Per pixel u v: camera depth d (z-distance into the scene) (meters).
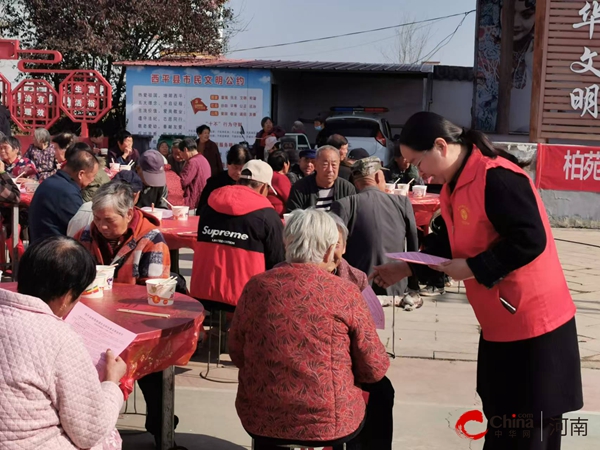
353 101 22.09
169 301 3.53
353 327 2.82
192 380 5.24
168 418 3.79
